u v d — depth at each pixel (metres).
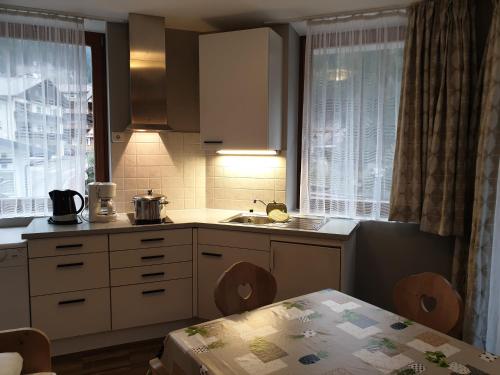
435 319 1.68
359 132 3.15
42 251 2.64
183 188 3.62
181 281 3.06
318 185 3.33
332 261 2.69
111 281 2.85
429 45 2.81
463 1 2.69
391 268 3.15
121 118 3.37
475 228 2.51
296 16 3.20
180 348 1.38
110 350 2.91
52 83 3.14
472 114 2.71
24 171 3.11
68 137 3.21
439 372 1.22
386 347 1.37
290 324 1.55
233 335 1.46
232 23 3.36
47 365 1.58
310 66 3.29
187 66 3.54
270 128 3.11
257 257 2.90
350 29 3.15
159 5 2.98
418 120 2.84
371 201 3.18
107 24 3.28
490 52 2.52
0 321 2.58
